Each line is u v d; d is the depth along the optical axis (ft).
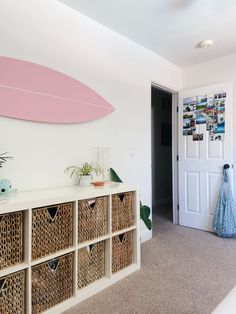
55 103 6.92
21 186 6.26
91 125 8.01
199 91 11.28
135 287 6.36
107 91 8.48
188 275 6.93
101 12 7.48
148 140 10.28
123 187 7.09
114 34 8.68
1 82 5.86
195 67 11.73
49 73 6.79
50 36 6.84
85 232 6.15
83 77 7.70
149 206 10.25
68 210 5.77
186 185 11.75
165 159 17.74
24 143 6.33
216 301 5.71
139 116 9.82
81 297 5.83
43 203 5.18
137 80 9.70
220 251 8.64
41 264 5.25
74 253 5.84
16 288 4.85
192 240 9.80
